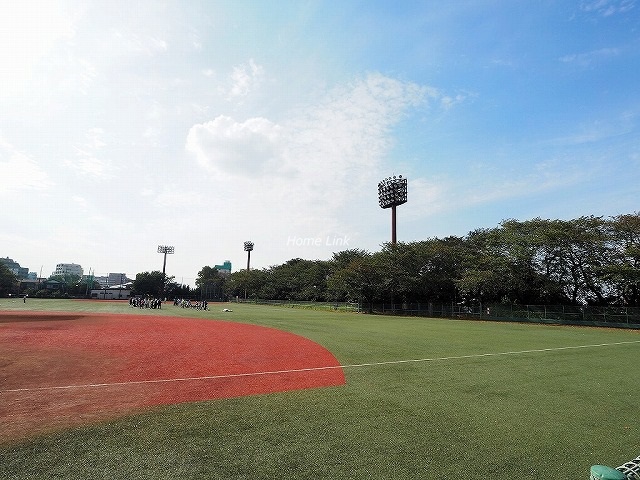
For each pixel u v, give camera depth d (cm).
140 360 1436
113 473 527
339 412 820
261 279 10181
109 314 3859
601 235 4212
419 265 5594
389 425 739
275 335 2289
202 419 764
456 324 3559
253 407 853
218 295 11838
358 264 5969
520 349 1795
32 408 834
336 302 7312
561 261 4503
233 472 533
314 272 8506
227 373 1234
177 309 5388
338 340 2067
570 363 1438
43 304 5800
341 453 605
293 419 769
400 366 1356
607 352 1750
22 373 1185
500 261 4694
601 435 704
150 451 602
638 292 4122
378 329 2745
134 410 822
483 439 675
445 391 1011
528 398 948
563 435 701
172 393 976
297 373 1238
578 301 4606
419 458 592
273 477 520
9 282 9419
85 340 1916
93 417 772
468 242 6119
